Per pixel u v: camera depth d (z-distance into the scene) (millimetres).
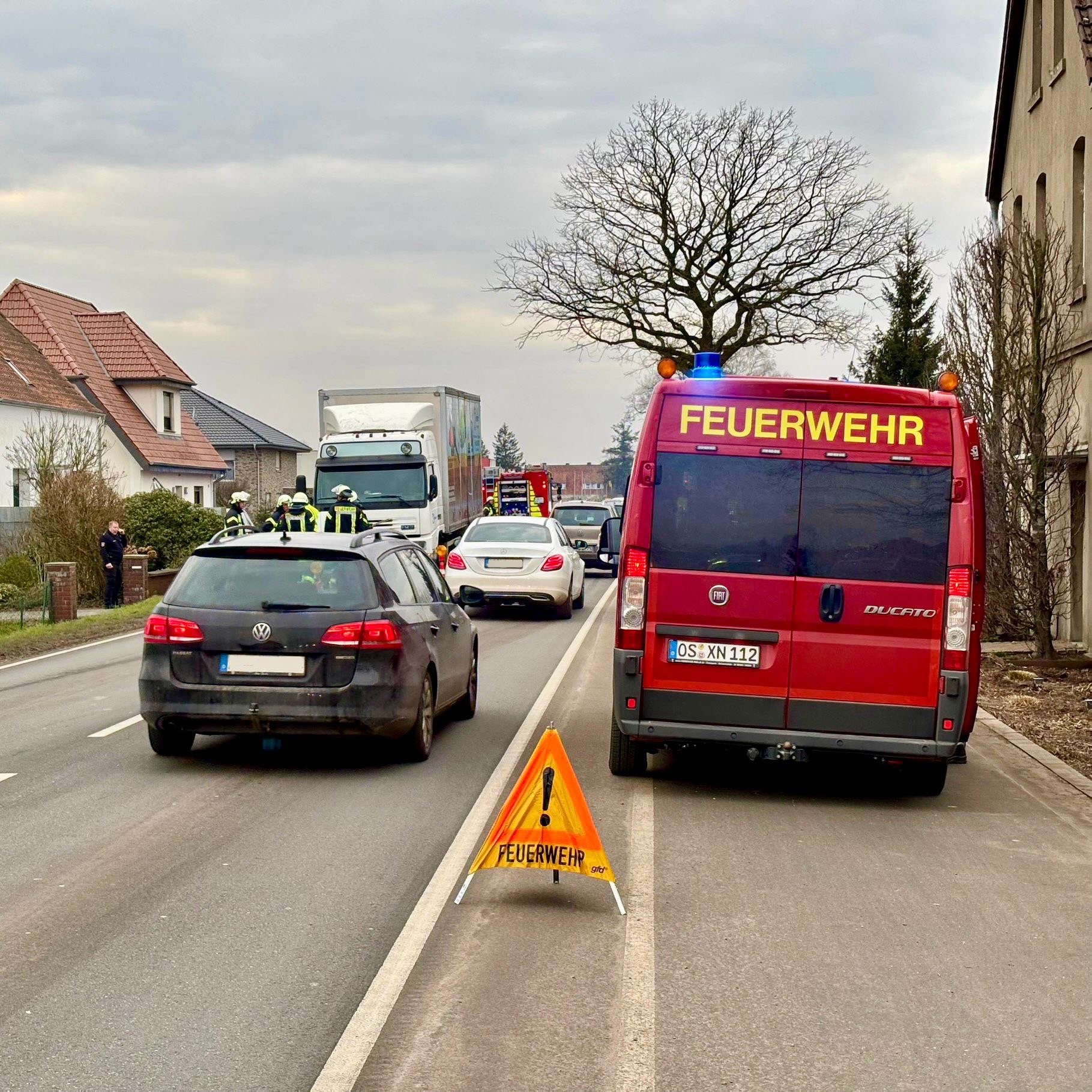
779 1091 4059
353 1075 4102
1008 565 17750
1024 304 16219
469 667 11508
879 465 8234
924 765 8680
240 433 68062
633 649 8398
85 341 44719
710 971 5168
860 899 6270
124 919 5695
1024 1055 4391
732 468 8312
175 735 9383
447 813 7789
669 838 7445
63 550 27797
